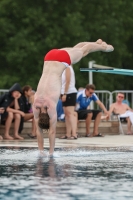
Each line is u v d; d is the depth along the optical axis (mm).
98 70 19672
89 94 25391
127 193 10703
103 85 59156
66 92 23516
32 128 24688
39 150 16594
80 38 56125
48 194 10625
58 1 56594
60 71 16672
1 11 56094
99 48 18297
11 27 55781
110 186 11344
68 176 12539
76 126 24188
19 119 23969
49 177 12422
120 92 28078
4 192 10820
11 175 12711
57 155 16594
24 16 55938
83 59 56031
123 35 61469
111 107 28109
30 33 55469
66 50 17094
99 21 58781
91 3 58781
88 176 12531
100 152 17562
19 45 54438
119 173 12945
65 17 55719
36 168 13789
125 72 20062
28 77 54875
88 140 23203
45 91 16266
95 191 10875
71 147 19328
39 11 55469
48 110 16203
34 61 55000
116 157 16141
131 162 14938
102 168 13758
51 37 54375
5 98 23812
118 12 61031
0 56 55562
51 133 16406
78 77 55344
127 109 28188
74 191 10883
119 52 59906
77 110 25531
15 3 55938
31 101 24734
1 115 23812
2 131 24688
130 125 27609
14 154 16875
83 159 15641
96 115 25672
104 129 27750
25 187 11281
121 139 23859
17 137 24078
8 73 55281
